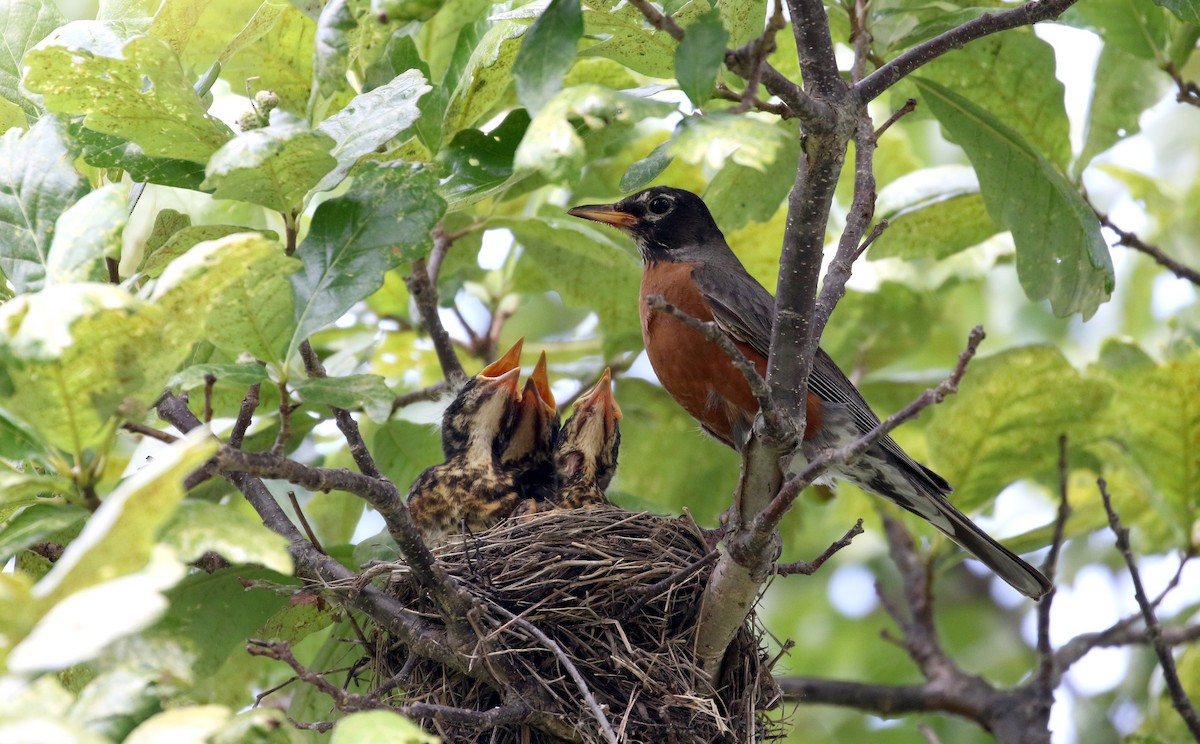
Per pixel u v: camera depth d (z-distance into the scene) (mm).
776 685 9750
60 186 7676
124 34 8430
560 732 8742
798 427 7727
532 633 8617
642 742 8727
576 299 13883
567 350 15938
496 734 8922
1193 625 13531
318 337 14492
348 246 7676
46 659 4691
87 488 6406
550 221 12641
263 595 9195
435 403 12836
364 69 9867
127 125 7762
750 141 5730
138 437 10234
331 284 7555
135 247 11930
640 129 14344
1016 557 11586
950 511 11789
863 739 17312
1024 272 11242
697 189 14703
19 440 6367
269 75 10070
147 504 5148
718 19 6137
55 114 8016
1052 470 14531
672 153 5793
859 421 12078
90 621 4797
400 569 8977
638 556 9703
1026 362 12938
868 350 15953
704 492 15039
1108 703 16062
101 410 6133
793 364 7703
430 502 11453
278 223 12430
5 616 5020
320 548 8820
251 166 6965
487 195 9516
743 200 12203
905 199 13023
